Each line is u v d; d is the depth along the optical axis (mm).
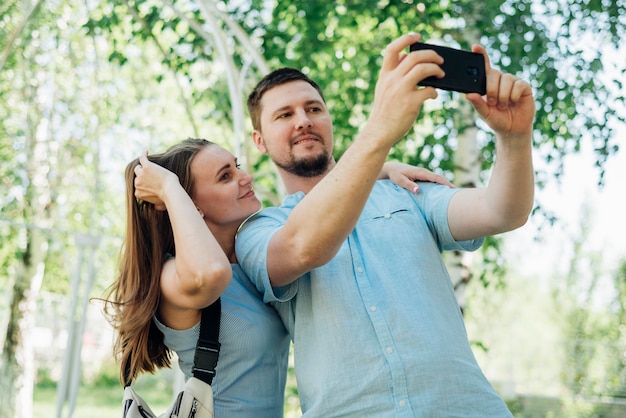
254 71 5449
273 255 1619
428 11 5164
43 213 7703
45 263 8656
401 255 1716
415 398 1586
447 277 1746
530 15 5000
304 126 1964
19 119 7461
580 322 12930
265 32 5480
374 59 5383
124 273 1787
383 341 1618
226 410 1731
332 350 1649
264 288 1730
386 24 5621
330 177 1441
